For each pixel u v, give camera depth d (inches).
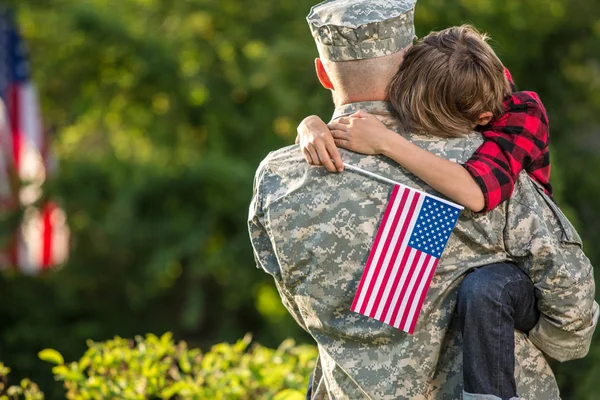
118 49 1099.3
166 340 370.9
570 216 794.8
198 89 1079.0
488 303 201.9
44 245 1078.4
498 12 971.3
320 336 217.0
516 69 1028.5
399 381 208.8
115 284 1155.9
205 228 1062.4
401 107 210.2
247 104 1093.8
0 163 1022.4
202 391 340.2
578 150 1051.9
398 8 212.8
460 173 203.6
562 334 211.6
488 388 200.7
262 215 219.1
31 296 1114.1
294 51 1019.9
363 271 208.5
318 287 212.2
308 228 211.0
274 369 347.3
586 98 1088.8
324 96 1038.4
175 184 1069.1
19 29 1028.5
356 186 208.5
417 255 205.5
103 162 1096.8
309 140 211.0
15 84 1007.6
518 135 213.3
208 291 1186.6
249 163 1077.1
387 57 212.7
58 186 1070.4
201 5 1085.8
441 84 207.6
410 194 204.8
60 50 1128.8
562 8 1032.2
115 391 341.4
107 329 1147.9
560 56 1074.1
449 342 211.3
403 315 206.1
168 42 1077.8
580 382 621.6
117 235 1071.0
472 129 214.7
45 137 1104.8
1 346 1065.5
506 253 210.2
